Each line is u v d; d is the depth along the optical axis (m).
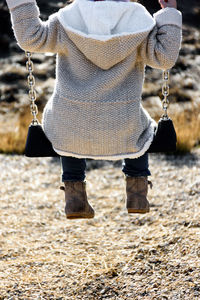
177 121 11.70
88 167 9.52
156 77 17.84
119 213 6.93
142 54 3.44
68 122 3.48
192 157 9.89
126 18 3.37
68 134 3.50
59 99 3.51
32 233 6.39
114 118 3.42
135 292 4.56
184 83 17.25
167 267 4.84
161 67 3.47
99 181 8.65
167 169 8.91
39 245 5.93
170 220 6.23
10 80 18.02
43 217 6.99
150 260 5.04
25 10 3.42
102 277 4.87
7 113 14.54
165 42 3.41
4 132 11.82
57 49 3.49
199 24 25.98
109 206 7.29
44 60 20.31
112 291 4.63
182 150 10.17
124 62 3.39
